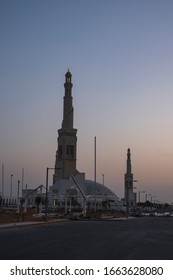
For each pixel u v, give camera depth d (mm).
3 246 32062
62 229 63531
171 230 64625
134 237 46281
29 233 51594
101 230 61750
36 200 170500
